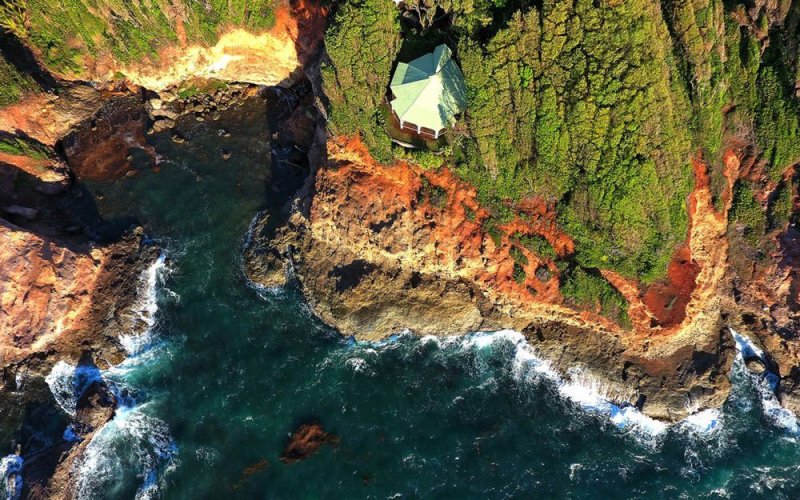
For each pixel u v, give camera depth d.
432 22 50.94
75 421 49.62
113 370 52.06
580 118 44.66
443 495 46.19
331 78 49.25
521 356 52.38
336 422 49.00
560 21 42.75
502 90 46.56
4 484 47.34
